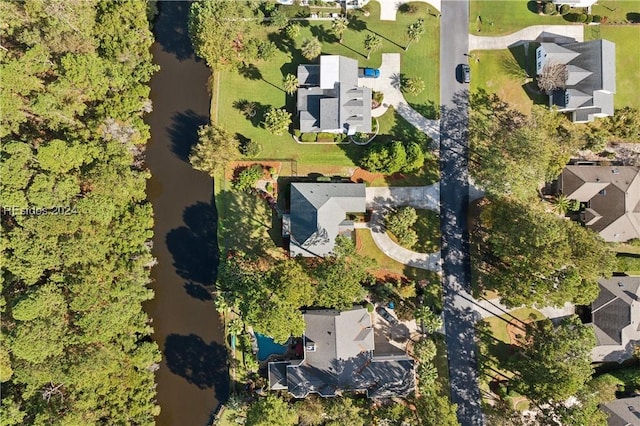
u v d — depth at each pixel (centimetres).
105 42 6288
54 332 5481
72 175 5878
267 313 5691
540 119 6512
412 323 6650
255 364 6562
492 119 6794
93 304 5606
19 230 5600
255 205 6712
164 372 6700
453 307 6694
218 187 6744
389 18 6819
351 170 6738
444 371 6638
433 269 6700
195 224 6812
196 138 6856
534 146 5991
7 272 5894
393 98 6794
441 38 6831
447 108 6806
